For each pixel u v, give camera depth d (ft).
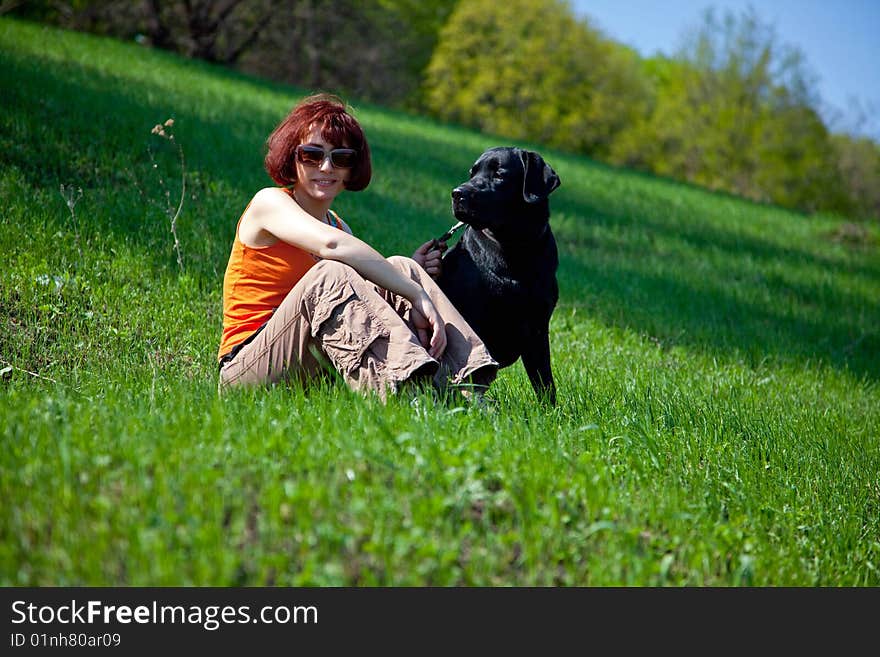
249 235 12.03
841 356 27.20
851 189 123.03
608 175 66.74
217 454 8.65
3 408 9.59
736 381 19.94
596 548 8.59
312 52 105.19
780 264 44.19
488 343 14.02
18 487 7.73
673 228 48.34
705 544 9.07
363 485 8.38
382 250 25.46
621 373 17.99
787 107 120.78
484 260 13.60
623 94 131.13
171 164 29.22
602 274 32.65
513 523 8.65
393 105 126.31
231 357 12.12
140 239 21.30
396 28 118.93
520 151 13.55
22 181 23.66
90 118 31.78
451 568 7.70
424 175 44.11
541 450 10.20
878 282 44.39
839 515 12.10
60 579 6.89
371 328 10.76
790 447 14.24
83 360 15.06
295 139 12.21
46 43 50.83
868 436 16.63
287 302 11.30
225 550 7.23
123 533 7.30
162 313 17.78
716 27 122.31
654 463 11.47
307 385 11.98
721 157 122.93
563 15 129.39
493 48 130.62
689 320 27.89
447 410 11.02
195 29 95.50
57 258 19.15
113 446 8.68
